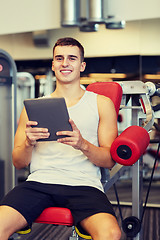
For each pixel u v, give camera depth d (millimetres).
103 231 1301
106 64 3803
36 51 4004
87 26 3812
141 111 1996
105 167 1624
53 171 1554
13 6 4215
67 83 1644
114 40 3760
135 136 1593
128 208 3457
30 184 1533
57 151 1569
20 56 4059
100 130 1634
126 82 1900
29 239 2543
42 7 4113
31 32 4023
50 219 1459
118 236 1299
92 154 1524
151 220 3035
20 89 3998
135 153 1539
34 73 4000
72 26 3766
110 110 1640
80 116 1617
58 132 1438
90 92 1684
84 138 1614
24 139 1650
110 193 3766
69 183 1523
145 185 3674
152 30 3639
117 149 1562
